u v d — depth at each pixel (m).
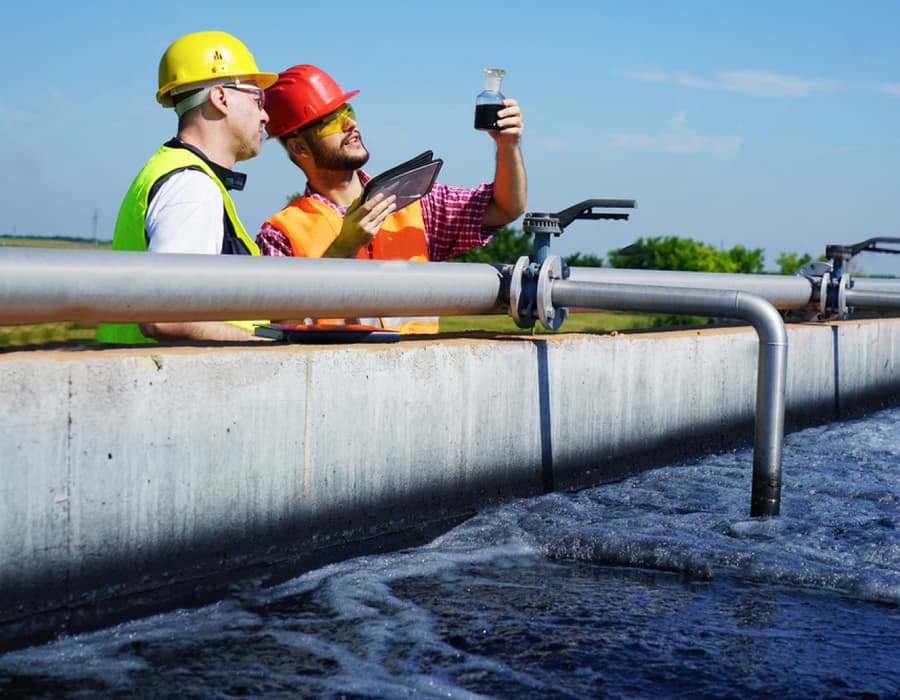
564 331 4.12
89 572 2.23
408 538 3.07
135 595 2.34
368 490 2.92
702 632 2.36
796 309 5.80
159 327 2.96
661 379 4.16
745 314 3.20
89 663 2.10
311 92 4.01
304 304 2.88
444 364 3.15
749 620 2.45
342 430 2.83
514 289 3.58
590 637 2.31
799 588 2.73
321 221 4.09
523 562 2.96
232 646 2.22
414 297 3.25
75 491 2.20
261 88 3.58
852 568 2.79
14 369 2.08
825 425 5.53
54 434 2.15
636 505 3.52
